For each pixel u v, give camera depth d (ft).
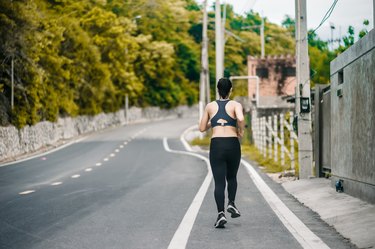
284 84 184.44
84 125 169.37
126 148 105.70
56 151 100.73
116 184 46.73
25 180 53.52
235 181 27.17
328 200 33.53
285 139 94.38
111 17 183.73
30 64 105.40
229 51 301.22
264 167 62.75
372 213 27.17
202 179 50.14
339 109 36.73
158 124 214.28
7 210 33.37
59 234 25.59
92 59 164.45
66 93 145.69
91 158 82.07
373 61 28.71
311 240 23.56
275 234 24.97
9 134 92.99
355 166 32.73
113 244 23.27
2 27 94.38
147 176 53.57
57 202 36.27
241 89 236.84
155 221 28.58
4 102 98.58
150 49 245.86
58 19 142.31
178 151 96.89
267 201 35.81
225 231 25.76
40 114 123.03
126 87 211.20
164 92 272.51
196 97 312.09
